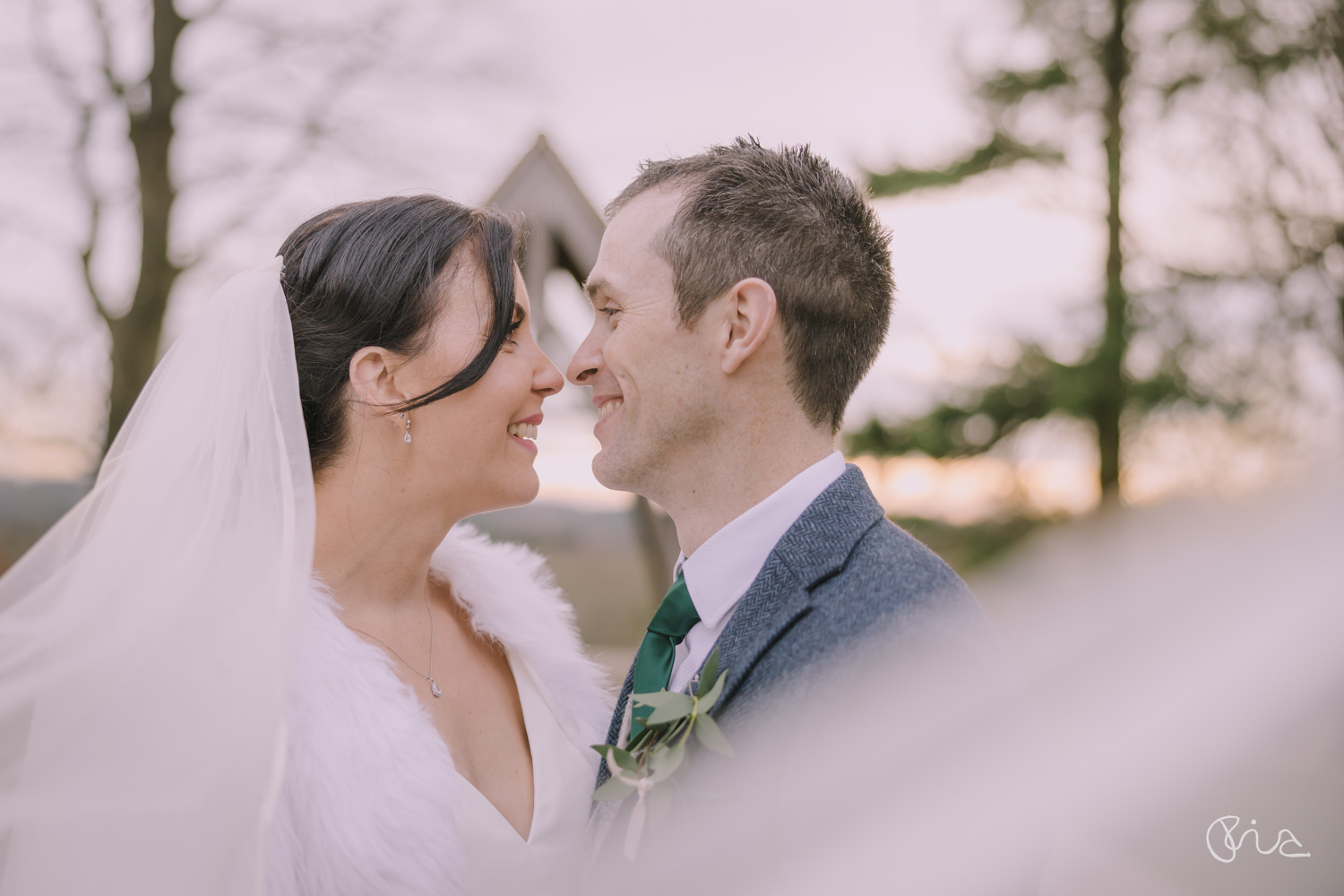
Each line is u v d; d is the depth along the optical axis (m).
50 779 1.32
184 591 1.34
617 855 1.43
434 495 1.66
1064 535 10.06
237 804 1.25
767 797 1.30
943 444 10.00
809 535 1.46
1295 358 9.43
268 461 1.41
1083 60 9.93
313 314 1.61
